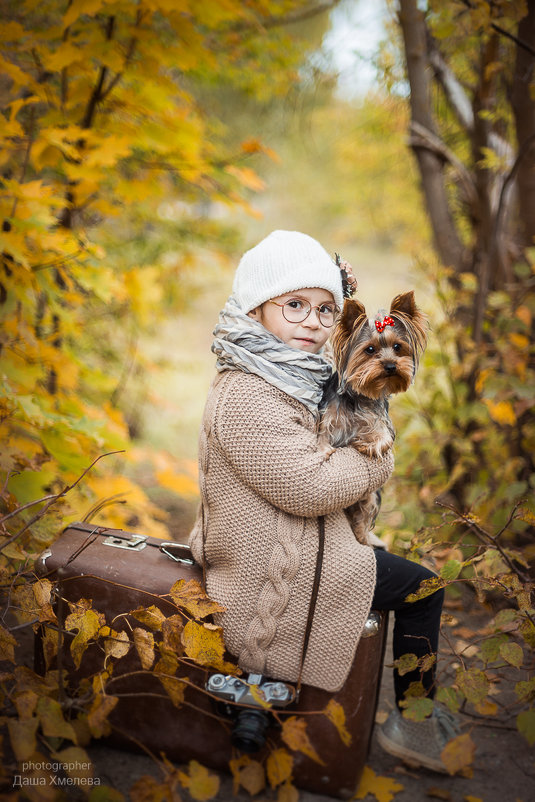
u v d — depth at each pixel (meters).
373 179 7.31
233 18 3.33
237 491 2.17
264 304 2.29
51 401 3.26
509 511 3.48
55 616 2.17
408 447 4.19
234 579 2.17
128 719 2.31
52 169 3.94
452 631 3.21
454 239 4.27
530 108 3.67
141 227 5.51
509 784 2.36
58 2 3.58
